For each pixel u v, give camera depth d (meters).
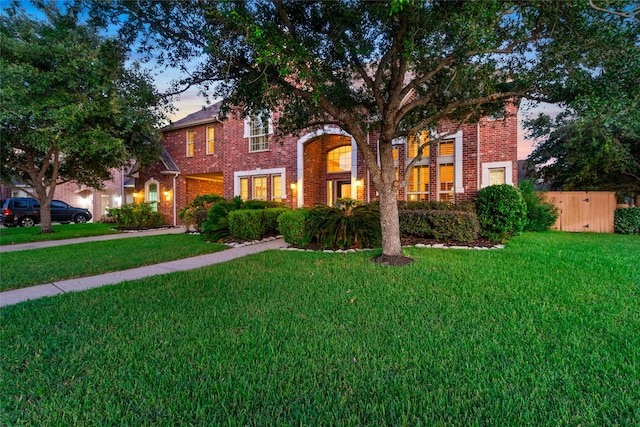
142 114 8.05
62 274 5.72
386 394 2.10
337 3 4.98
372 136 12.34
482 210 9.26
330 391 2.15
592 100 4.19
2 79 7.62
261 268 5.87
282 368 2.43
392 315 3.45
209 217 10.43
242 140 15.30
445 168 11.33
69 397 2.11
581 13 4.19
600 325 3.10
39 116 7.82
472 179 10.68
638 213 11.12
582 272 5.14
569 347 2.68
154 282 4.97
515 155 10.16
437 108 7.15
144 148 13.42
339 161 14.69
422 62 6.13
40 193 13.16
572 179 13.86
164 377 2.31
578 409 1.95
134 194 19.02
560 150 14.18
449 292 4.21
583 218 12.03
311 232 8.27
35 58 8.16
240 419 1.88
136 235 12.57
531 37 4.85
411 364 2.47
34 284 5.15
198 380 2.29
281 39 4.35
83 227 16.61
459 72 5.59
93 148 8.86
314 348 2.71
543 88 5.04
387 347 2.73
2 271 5.94
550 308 3.57
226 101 6.55
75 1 4.80
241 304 3.86
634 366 2.37
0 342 2.90
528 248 7.54
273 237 10.59
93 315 3.58
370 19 5.23
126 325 3.28
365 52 5.53
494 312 3.48
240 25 4.19
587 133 10.94
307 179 14.08
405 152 11.95
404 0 3.40
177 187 17.47
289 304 3.84
